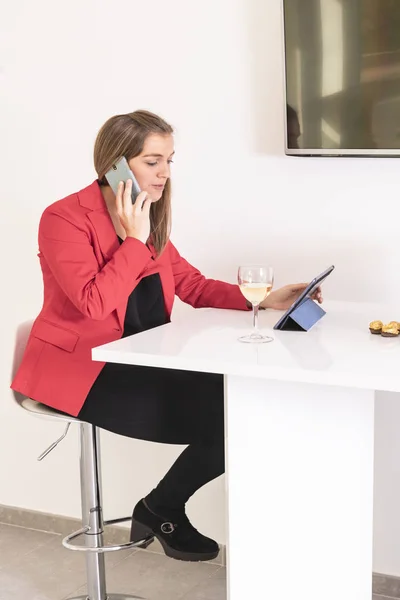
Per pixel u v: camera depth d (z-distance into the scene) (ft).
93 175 9.32
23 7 9.30
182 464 7.34
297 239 8.55
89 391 7.06
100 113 9.18
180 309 9.15
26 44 9.35
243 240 8.80
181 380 7.22
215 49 8.60
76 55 9.17
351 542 6.29
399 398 8.34
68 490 10.11
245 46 8.46
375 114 7.80
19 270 9.84
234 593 6.64
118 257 6.94
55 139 9.41
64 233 7.01
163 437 7.17
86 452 7.44
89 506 7.54
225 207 8.82
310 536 6.36
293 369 5.48
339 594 6.40
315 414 6.16
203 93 8.72
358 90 7.80
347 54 7.77
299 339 6.41
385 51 7.62
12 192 9.70
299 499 6.32
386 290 8.31
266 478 6.36
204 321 7.29
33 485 10.31
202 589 8.87
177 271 8.27
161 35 8.80
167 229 7.55
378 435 8.51
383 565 8.71
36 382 7.15
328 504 6.28
